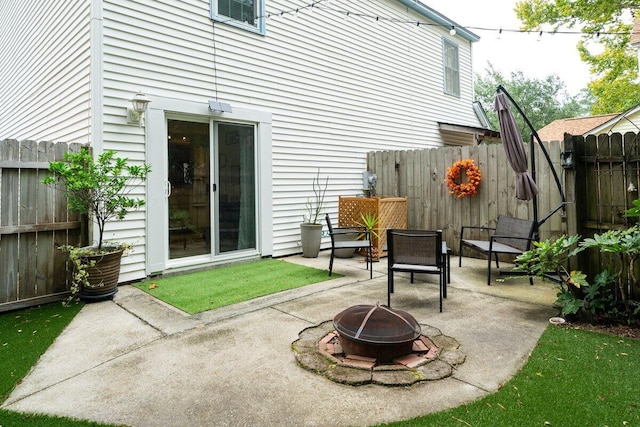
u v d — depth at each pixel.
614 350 2.84
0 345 3.05
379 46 8.76
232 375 2.52
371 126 8.54
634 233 3.35
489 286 4.71
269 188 6.48
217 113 5.74
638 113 10.02
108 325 3.46
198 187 5.64
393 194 7.75
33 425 2.00
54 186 4.24
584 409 2.09
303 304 4.00
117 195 4.24
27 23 7.11
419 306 3.92
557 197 5.59
